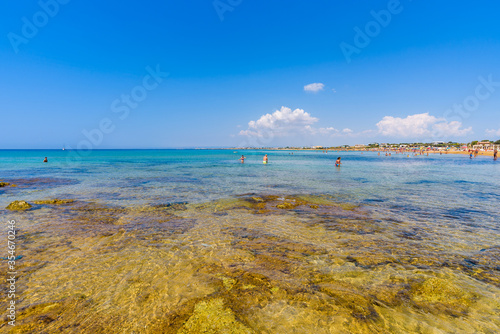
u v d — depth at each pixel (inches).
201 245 316.2
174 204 545.0
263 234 357.4
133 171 1350.9
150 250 299.7
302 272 244.7
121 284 222.8
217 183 875.4
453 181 939.3
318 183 878.4
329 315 180.7
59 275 237.8
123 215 458.3
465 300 199.0
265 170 1433.3
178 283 224.7
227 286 219.1
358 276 236.8
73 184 838.5
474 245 315.3
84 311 185.3
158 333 161.9
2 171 1315.2
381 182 906.7
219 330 163.8
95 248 305.0
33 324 170.4
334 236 348.8
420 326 170.1
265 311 184.7
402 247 308.3
